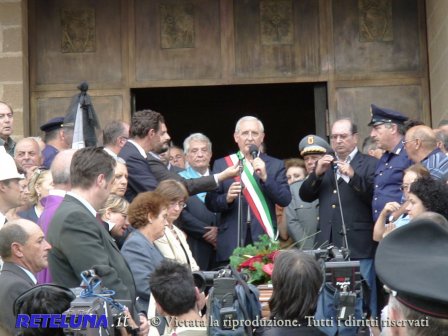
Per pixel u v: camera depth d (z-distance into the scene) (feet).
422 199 25.68
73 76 49.73
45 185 31.37
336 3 49.47
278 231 37.27
